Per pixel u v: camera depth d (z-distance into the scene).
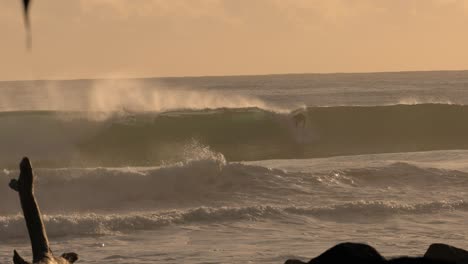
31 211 13.99
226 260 38.06
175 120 118.81
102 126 112.56
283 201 57.12
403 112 130.75
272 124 124.75
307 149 119.50
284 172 62.81
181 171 60.00
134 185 58.75
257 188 59.88
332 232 46.50
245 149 119.62
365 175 64.19
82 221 46.66
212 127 120.94
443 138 129.62
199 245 42.59
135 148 113.38
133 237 45.28
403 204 53.41
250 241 43.62
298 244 42.66
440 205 53.75
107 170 59.81
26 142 105.88
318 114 127.94
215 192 59.12
